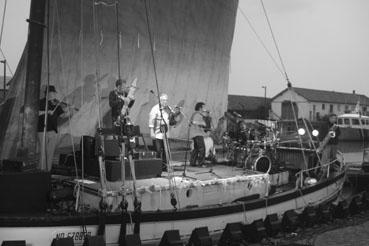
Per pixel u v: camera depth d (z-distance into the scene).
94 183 6.29
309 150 10.42
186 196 6.77
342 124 34.94
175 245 5.84
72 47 8.30
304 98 41.78
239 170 8.65
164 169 8.13
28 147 5.56
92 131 8.69
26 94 5.57
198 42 12.27
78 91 8.43
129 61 9.79
